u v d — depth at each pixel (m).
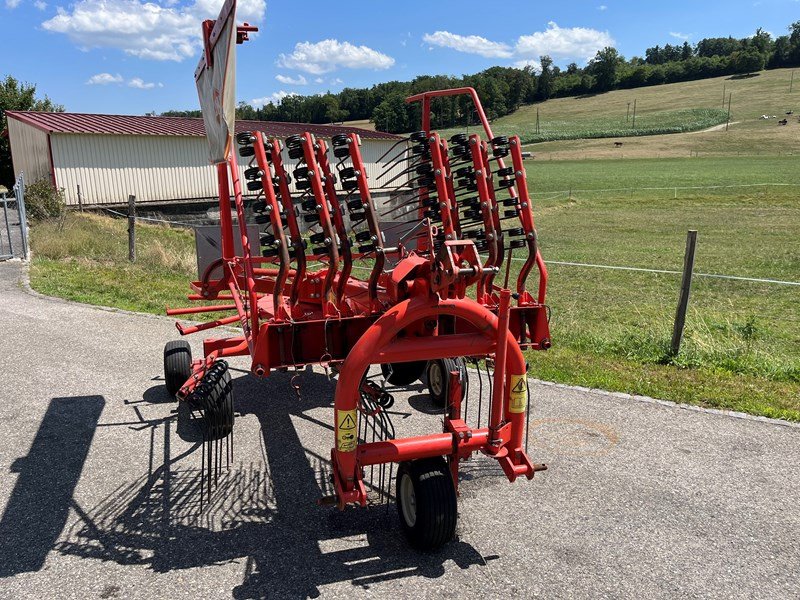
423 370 6.41
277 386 6.63
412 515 3.77
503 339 3.56
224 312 9.84
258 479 4.67
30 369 7.05
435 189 4.32
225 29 4.15
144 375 6.89
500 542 3.88
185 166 26.94
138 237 19.05
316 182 3.87
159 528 4.02
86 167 24.09
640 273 15.73
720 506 4.32
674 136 105.94
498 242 4.26
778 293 13.05
